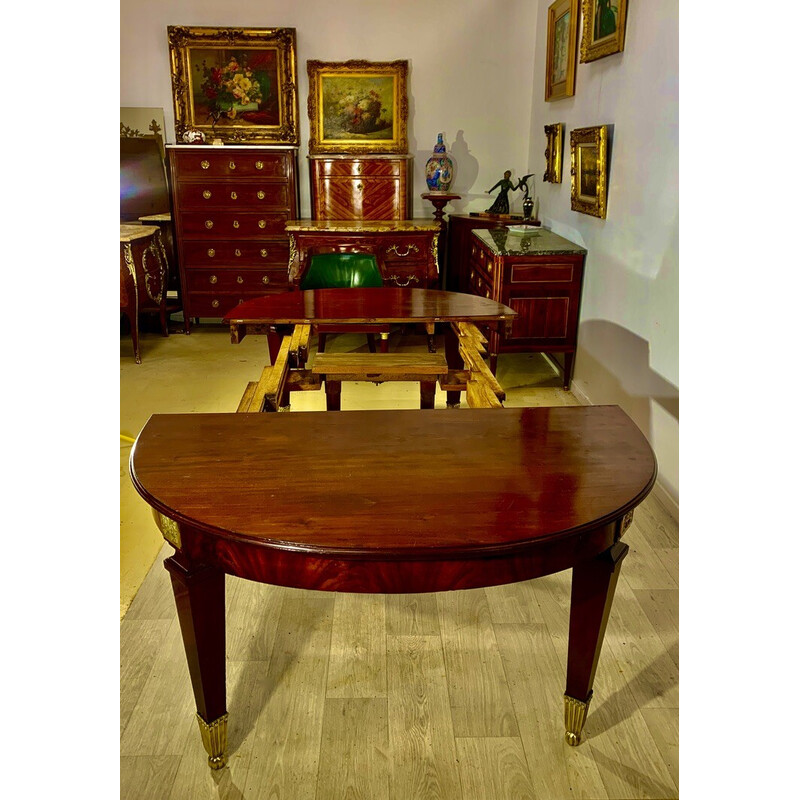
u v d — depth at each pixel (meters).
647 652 2.28
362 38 5.95
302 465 1.69
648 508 3.21
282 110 6.00
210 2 5.84
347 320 3.37
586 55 4.23
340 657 2.25
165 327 6.10
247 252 6.05
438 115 6.14
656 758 1.88
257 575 1.45
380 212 6.09
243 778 1.81
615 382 3.96
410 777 1.81
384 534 1.39
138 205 6.24
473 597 2.56
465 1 5.88
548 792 1.77
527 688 2.12
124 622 2.40
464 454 1.77
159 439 1.84
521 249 4.57
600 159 3.99
